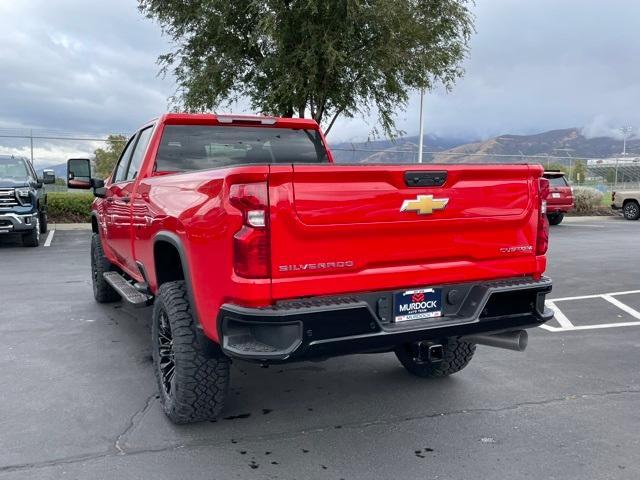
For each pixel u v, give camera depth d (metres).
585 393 4.36
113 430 3.71
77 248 13.17
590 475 3.15
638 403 4.17
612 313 7.02
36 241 13.21
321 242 3.13
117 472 3.18
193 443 3.54
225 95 15.53
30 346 5.54
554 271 10.14
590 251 13.00
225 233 3.08
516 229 3.74
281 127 5.49
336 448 3.48
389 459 3.34
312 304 3.07
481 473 3.18
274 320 2.95
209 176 3.31
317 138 5.66
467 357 4.48
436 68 15.02
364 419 3.90
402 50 14.38
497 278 3.71
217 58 14.88
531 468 3.23
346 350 3.14
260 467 3.25
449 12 14.77
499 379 4.67
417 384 4.55
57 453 3.39
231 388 4.48
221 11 14.05
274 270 3.03
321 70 14.05
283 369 4.92
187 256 3.54
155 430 3.71
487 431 3.71
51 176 14.87
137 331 6.09
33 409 4.04
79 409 4.04
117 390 4.41
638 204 23.53
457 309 3.59
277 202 3.00
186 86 15.41
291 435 3.65
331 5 13.05
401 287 3.38
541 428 3.75
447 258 3.54
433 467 3.25
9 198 12.52
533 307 3.69
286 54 13.88
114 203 5.77
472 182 3.53
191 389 3.59
